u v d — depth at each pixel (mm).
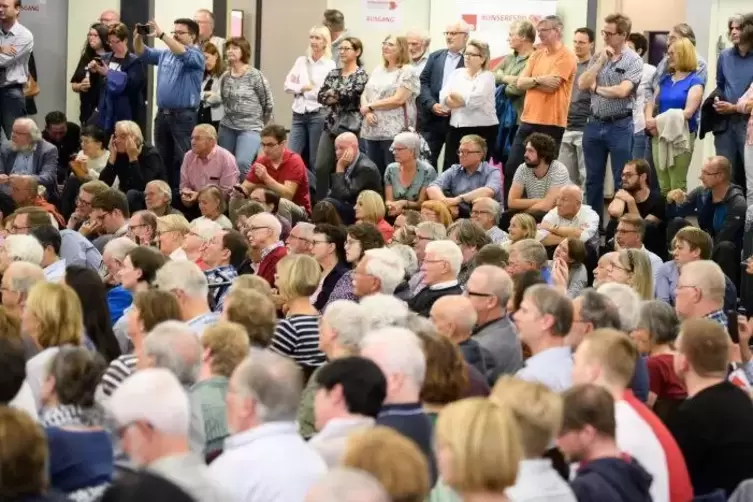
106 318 10102
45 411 7074
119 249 12125
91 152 19594
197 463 5945
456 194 17750
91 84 21094
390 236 16219
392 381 6945
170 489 5023
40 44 22062
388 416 6891
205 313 9984
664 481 7195
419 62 20328
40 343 8883
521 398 6250
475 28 21500
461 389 7664
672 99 18469
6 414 5254
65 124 20422
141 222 14625
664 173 18375
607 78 18031
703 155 21453
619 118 18031
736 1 21062
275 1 25125
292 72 20391
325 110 19922
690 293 10508
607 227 17188
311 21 24953
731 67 17703
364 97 19188
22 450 5188
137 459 5945
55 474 6332
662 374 9203
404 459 5008
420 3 22188
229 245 13203
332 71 19359
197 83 19844
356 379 6750
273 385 6508
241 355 7969
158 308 8875
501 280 9891
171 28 22453
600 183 18312
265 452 6414
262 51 25281
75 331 8977
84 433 6488
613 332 7664
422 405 7555
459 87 18844
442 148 21500
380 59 22312
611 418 6582
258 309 9109
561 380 8484
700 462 7926
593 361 7500
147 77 20891
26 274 10109
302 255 10484
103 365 7238
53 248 13164
